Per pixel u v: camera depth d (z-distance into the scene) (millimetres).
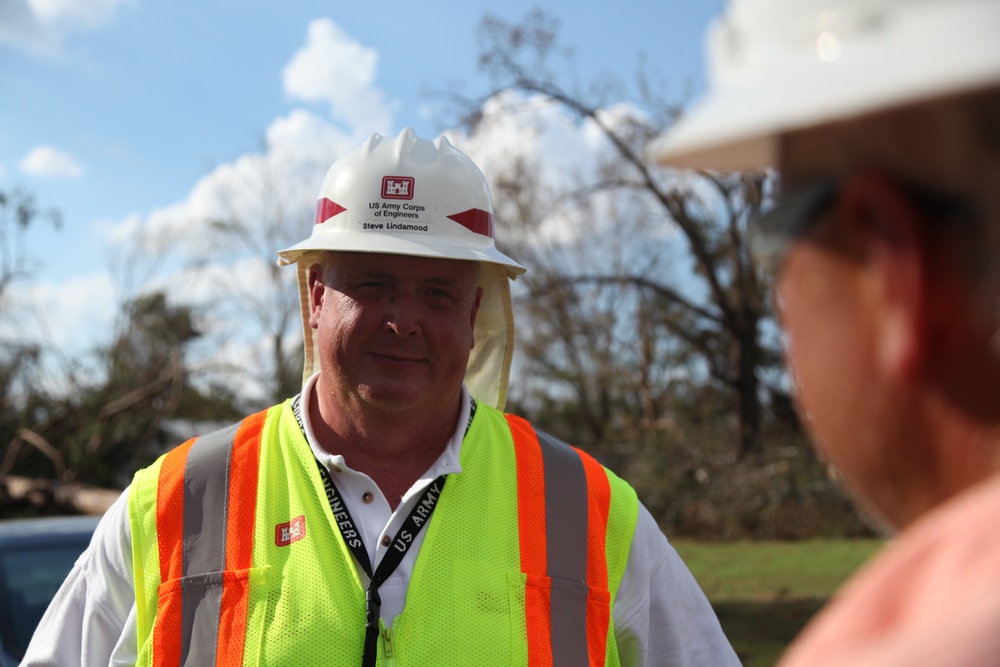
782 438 16938
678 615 2426
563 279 19469
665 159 693
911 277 570
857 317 617
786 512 14180
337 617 2076
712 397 19484
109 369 15039
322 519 2203
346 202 2508
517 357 22484
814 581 10398
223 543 2180
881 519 651
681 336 19906
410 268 2408
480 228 2561
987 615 470
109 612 2264
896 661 487
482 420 2475
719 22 727
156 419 14242
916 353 574
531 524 2287
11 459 13391
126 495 2311
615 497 2424
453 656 2072
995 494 549
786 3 647
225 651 2062
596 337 21453
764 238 698
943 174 559
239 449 2322
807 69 616
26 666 2270
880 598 574
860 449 629
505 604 2158
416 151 2561
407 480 2346
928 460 591
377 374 2322
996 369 552
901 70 553
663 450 15953
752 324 18188
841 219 624
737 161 729
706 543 14008
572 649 2180
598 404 23922
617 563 2352
